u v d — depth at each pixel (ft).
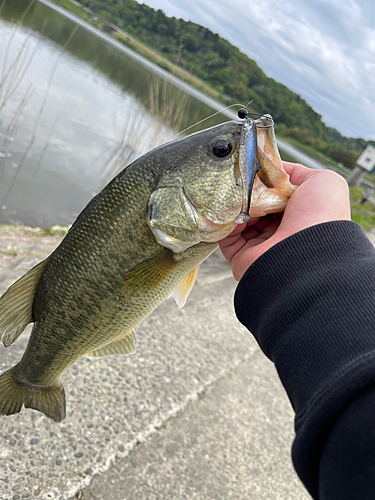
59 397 1.31
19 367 1.29
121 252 1.10
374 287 0.60
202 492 1.36
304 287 0.65
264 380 2.02
